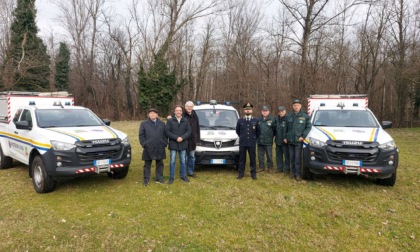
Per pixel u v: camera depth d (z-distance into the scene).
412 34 23.09
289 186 6.93
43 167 6.09
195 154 7.70
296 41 22.39
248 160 10.06
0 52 27.14
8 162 8.34
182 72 33.62
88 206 5.55
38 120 6.93
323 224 4.91
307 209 5.52
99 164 6.14
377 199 6.09
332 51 22.83
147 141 6.71
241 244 4.23
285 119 7.73
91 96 36.03
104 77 37.09
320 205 5.72
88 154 6.06
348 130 7.22
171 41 30.52
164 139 6.93
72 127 6.84
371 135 6.87
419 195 6.36
